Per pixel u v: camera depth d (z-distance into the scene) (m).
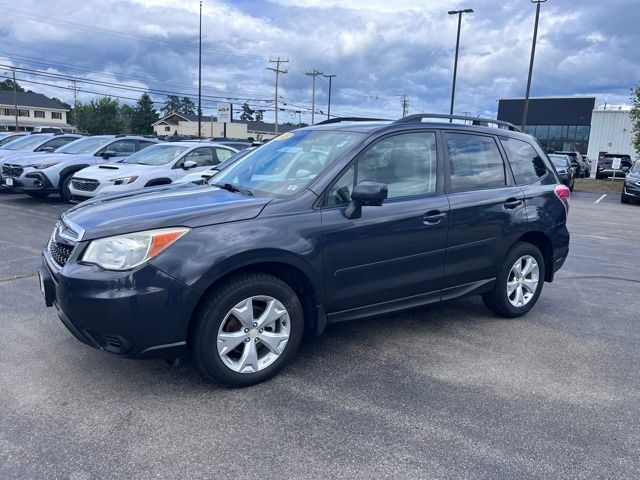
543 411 3.38
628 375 3.95
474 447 2.97
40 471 2.67
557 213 5.28
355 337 4.58
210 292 3.36
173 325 3.23
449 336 4.66
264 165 4.39
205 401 3.39
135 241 3.17
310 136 4.48
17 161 12.09
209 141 12.14
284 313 3.65
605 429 3.19
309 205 3.71
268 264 3.57
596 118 47.19
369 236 3.89
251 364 3.55
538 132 49.97
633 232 11.45
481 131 4.89
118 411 3.25
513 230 4.86
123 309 3.10
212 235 3.32
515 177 5.03
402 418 3.25
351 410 3.33
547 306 5.61
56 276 3.32
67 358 3.94
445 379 3.80
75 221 3.52
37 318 4.73
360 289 3.95
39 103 85.44
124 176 9.99
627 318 5.27
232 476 2.67
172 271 3.18
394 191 4.15
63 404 3.31
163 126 86.50
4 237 8.22
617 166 30.59
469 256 4.57
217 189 4.13
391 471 2.74
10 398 3.36
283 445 2.94
